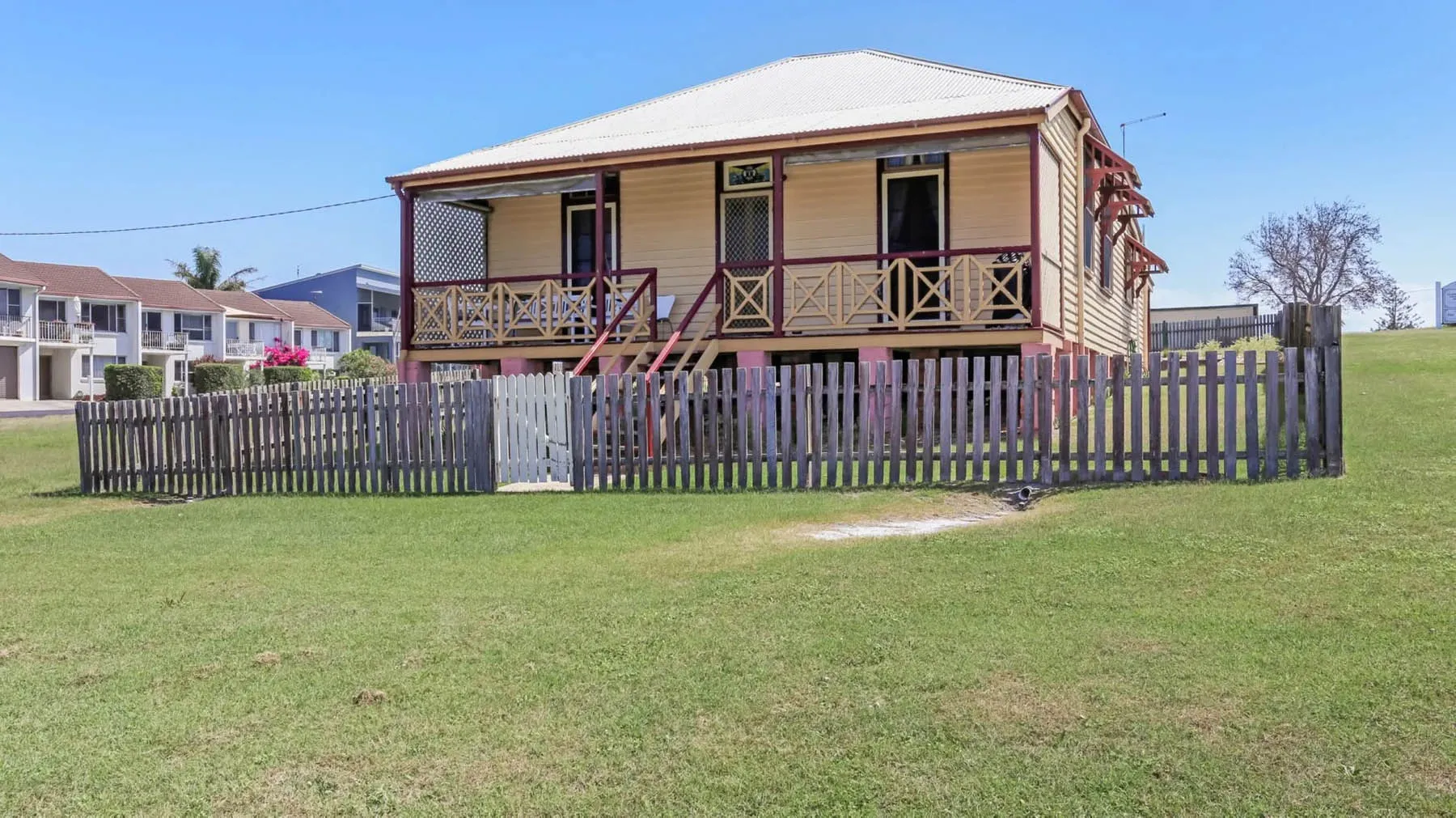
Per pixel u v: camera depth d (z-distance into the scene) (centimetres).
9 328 5206
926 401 1009
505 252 1861
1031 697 431
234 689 482
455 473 1180
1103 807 343
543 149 1717
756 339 1476
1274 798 343
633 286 1750
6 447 1950
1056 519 781
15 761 407
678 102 1961
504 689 469
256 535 920
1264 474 891
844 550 713
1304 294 5009
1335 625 491
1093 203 1862
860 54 2097
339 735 425
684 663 493
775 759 388
